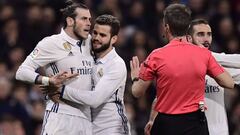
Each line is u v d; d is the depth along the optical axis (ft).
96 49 61.62
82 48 61.26
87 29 60.59
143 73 56.08
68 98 59.67
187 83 55.11
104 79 61.05
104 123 61.98
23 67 60.03
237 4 127.24
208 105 60.13
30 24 121.19
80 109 61.05
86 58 61.26
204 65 55.52
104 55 62.18
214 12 124.67
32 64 59.98
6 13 122.93
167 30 56.24
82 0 125.18
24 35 120.26
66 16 60.85
